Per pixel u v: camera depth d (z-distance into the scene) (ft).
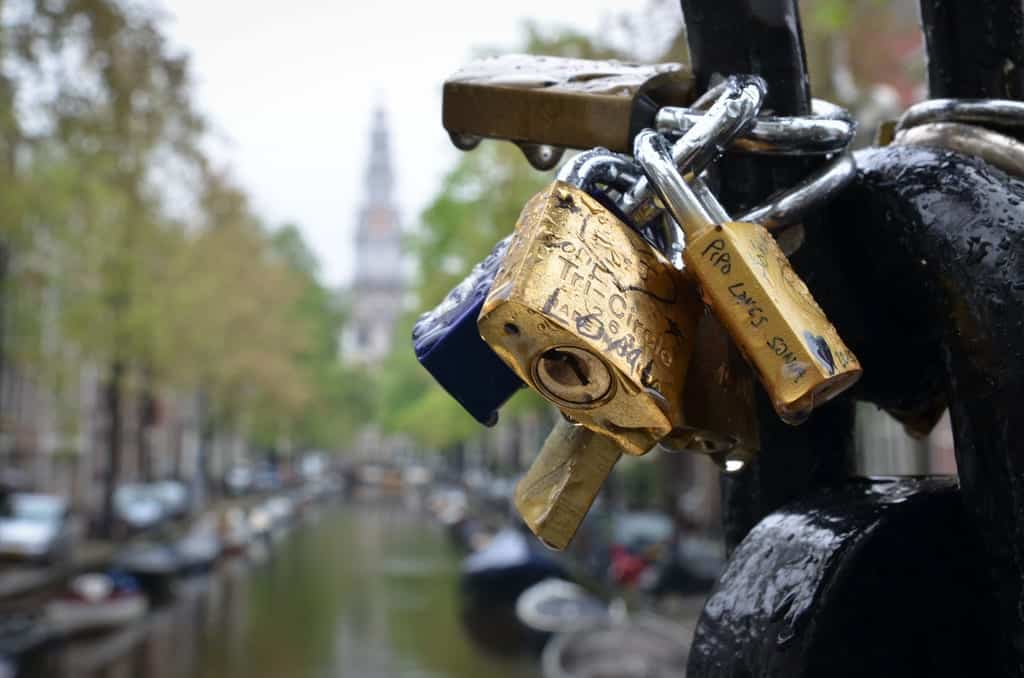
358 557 109.09
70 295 75.61
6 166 48.62
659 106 3.15
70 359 80.33
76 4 41.37
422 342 2.84
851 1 31.48
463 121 3.18
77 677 44.37
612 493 80.69
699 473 82.84
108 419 91.50
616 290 2.50
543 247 2.46
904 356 3.05
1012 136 2.98
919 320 2.91
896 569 2.77
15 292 63.82
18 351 70.23
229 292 114.32
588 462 2.81
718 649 2.91
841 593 2.74
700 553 58.23
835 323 3.04
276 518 155.53
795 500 3.08
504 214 59.88
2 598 56.65
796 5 3.12
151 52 44.29
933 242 2.70
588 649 37.29
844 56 32.78
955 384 2.68
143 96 46.98
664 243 3.05
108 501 90.79
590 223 2.56
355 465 375.66
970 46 3.11
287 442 276.62
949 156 2.83
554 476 2.85
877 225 2.89
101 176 53.21
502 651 52.60
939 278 2.68
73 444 117.60
